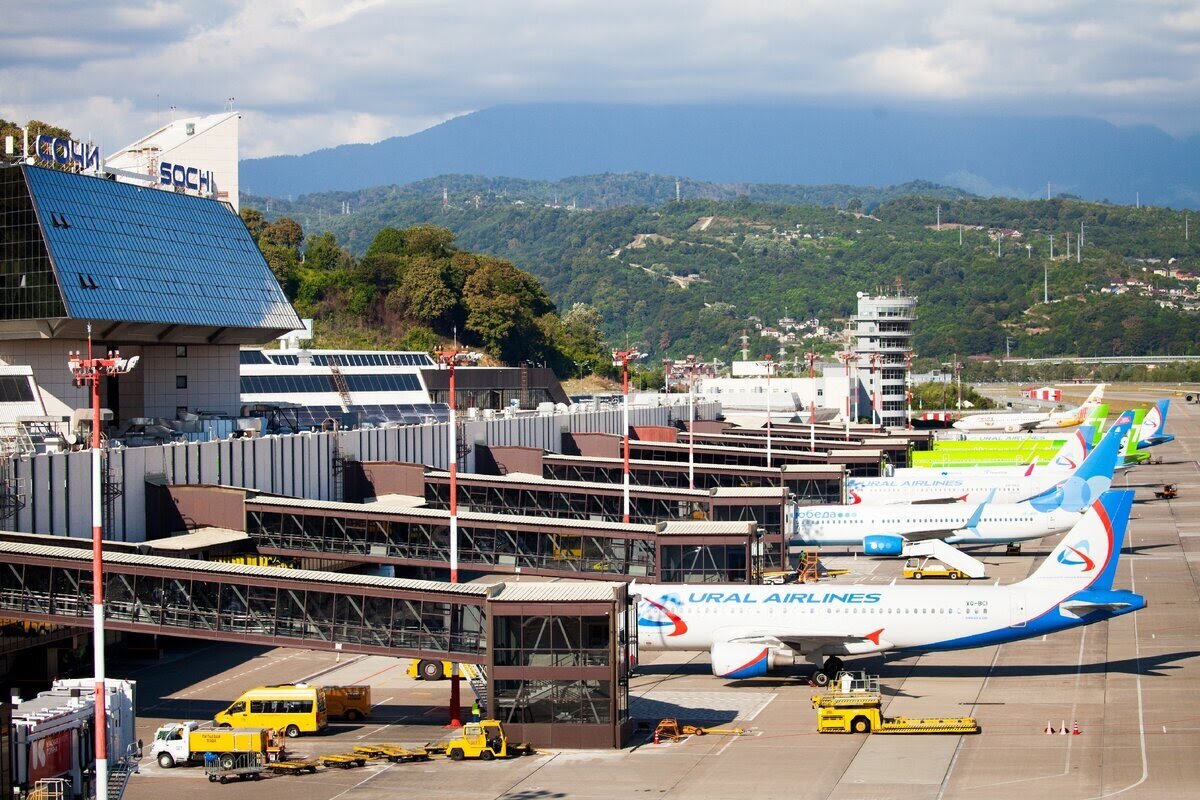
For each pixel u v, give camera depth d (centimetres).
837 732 9238
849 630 10556
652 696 10450
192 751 8700
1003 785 7931
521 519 12975
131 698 8444
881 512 16788
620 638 9244
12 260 14700
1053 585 10531
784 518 15188
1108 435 16512
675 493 15250
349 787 8162
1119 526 10438
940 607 10512
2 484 10656
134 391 16762
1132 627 12769
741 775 8250
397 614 9494
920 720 9388
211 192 18700
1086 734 9050
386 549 12825
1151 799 7606
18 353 15225
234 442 13600
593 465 18550
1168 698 10000
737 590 10819
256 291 17725
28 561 9788
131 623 9756
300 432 16938
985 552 18212
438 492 15500
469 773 8425
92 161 16438
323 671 11450
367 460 15850
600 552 12738
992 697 10175
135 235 16038
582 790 8006
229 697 10419
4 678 10656
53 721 7531
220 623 9662
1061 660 11406
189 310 16175
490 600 9100
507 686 9062
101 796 6881
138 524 12431
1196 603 13925
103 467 11831
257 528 12731
